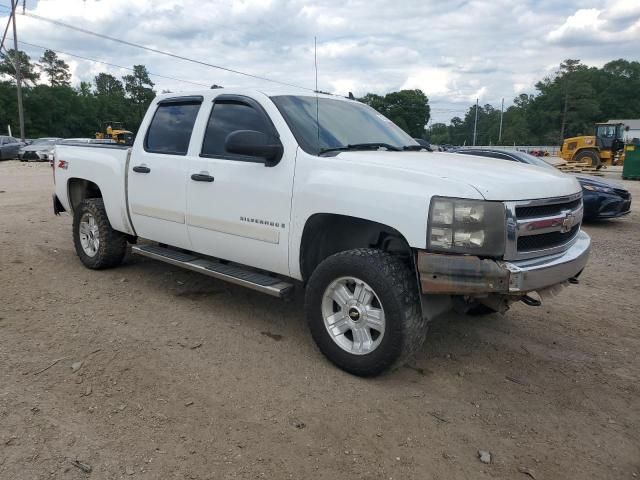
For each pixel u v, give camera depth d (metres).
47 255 6.67
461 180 3.27
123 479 2.58
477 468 2.78
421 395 3.49
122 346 4.02
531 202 3.33
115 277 5.76
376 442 2.96
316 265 4.05
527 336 4.56
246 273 4.38
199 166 4.52
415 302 3.43
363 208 3.47
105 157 5.60
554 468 2.81
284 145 3.96
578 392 3.61
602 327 4.82
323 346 3.79
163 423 3.04
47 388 3.38
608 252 8.04
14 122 73.69
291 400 3.34
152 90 102.81
